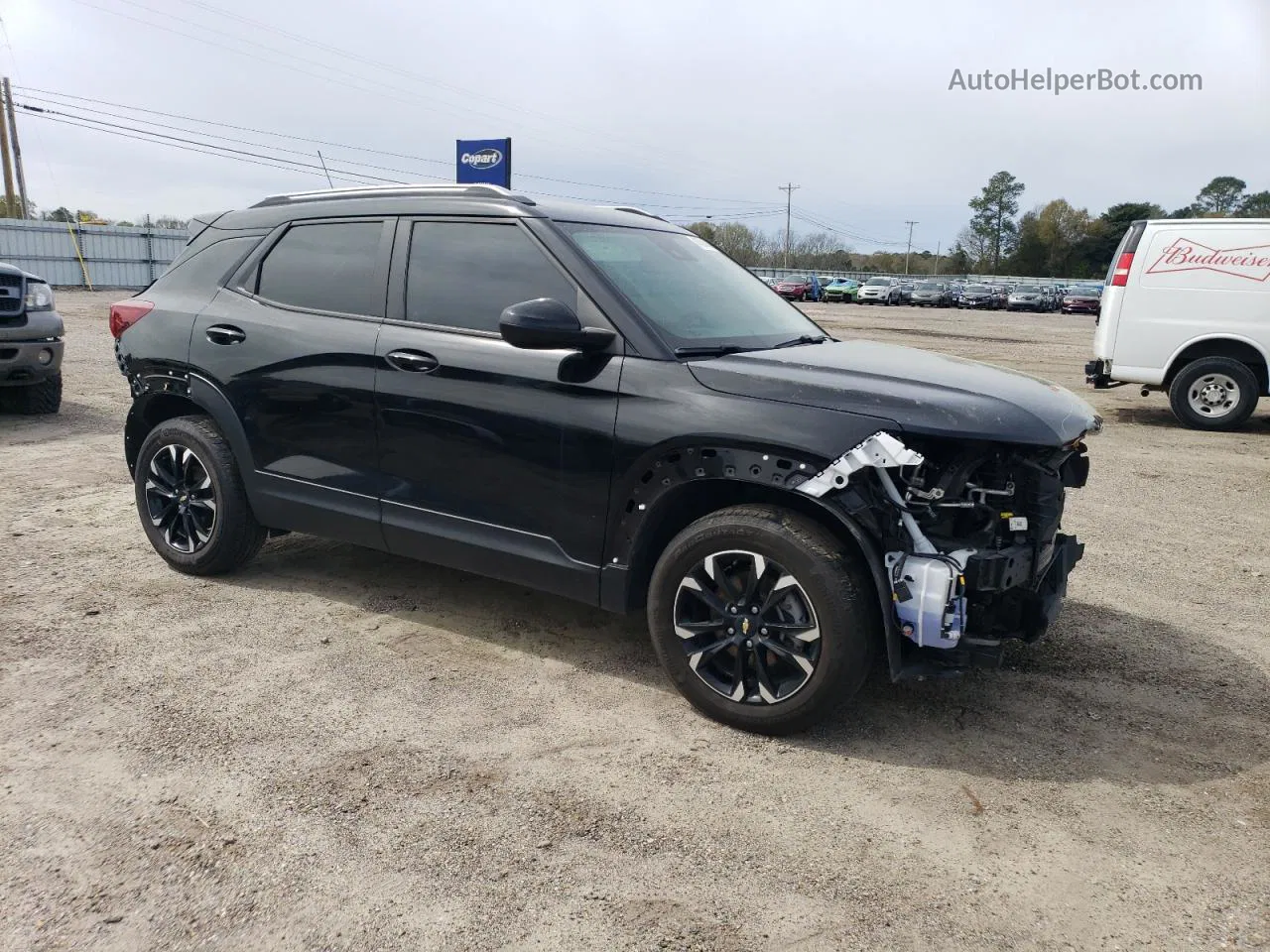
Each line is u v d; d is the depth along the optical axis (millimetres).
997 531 3090
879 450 2889
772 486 3061
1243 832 2777
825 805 2861
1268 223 9641
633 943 2258
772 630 3150
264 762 3029
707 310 3771
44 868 2490
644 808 2820
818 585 3018
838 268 106875
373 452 3959
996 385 3281
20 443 7785
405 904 2377
